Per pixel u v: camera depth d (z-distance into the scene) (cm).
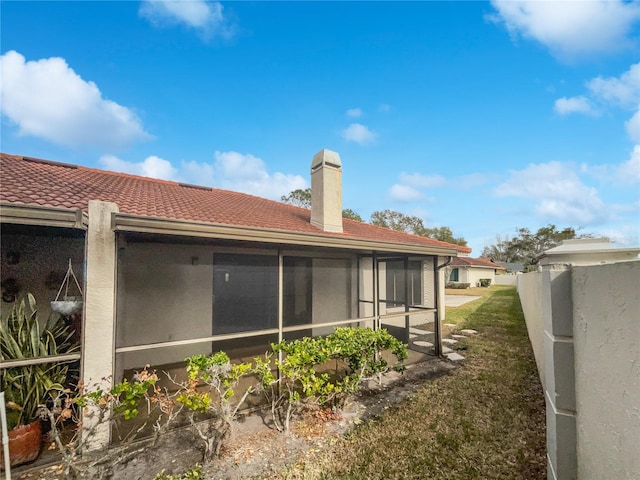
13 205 306
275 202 1152
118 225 369
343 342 484
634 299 169
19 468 324
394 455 354
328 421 434
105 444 360
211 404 388
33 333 364
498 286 3444
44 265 486
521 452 354
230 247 686
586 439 213
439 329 753
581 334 219
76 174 716
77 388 341
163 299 579
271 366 621
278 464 341
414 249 687
